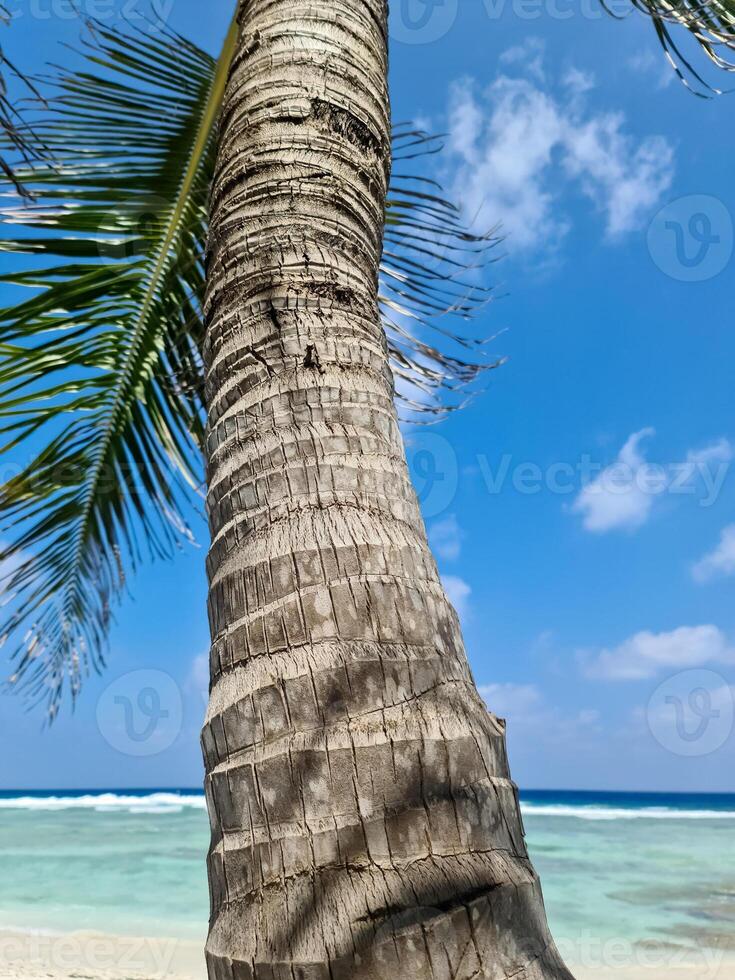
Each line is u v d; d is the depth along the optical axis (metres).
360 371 1.37
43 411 3.03
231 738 0.98
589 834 23.61
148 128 2.69
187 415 3.35
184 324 3.11
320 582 1.06
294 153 1.63
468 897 0.80
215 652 1.11
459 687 1.03
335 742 0.91
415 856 0.83
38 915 9.99
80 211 2.62
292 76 1.74
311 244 1.51
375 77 1.86
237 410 1.34
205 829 23.75
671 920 9.48
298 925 0.80
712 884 12.53
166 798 51.62
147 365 3.16
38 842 20.19
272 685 0.97
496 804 0.92
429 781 0.89
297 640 1.02
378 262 1.70
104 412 3.25
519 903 0.84
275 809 0.89
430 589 1.14
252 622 1.06
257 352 1.38
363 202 1.66
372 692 0.96
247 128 1.71
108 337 2.99
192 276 3.00
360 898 0.80
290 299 1.43
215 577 1.20
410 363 3.26
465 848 0.85
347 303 1.47
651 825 27.73
